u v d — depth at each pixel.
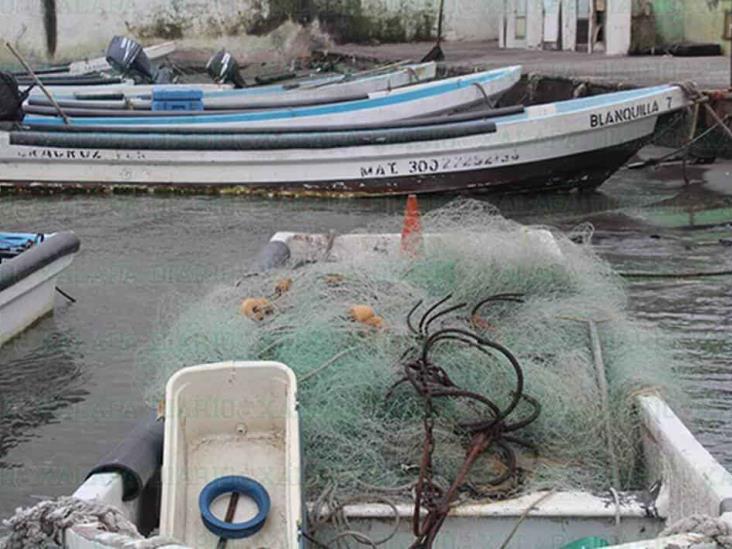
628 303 7.93
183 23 25.62
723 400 6.20
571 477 4.19
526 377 4.43
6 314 7.36
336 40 26.55
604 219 11.33
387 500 4.00
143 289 8.62
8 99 10.98
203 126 13.04
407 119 14.07
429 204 12.43
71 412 6.29
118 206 12.31
